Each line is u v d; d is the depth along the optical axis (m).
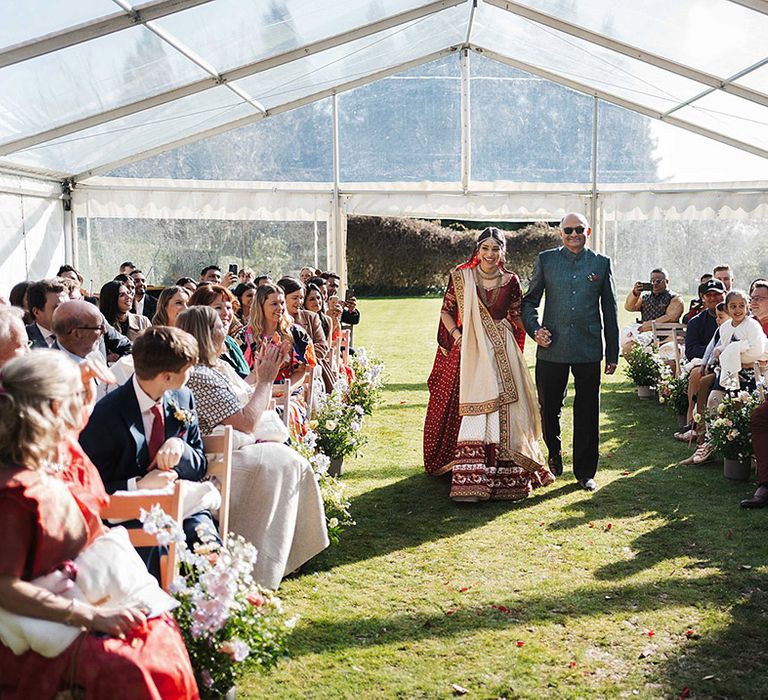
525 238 31.70
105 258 13.49
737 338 7.10
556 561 4.93
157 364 3.39
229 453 3.59
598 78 12.45
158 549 3.23
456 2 10.20
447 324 6.52
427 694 3.42
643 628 4.00
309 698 3.39
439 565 4.89
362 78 13.52
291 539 4.34
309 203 13.81
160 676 2.37
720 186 13.17
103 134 10.83
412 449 7.88
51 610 2.28
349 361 9.13
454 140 13.80
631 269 13.81
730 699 3.37
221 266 13.79
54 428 2.32
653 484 6.55
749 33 8.17
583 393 6.47
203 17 7.65
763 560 4.83
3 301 6.13
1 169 10.95
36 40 6.91
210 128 13.30
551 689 3.46
